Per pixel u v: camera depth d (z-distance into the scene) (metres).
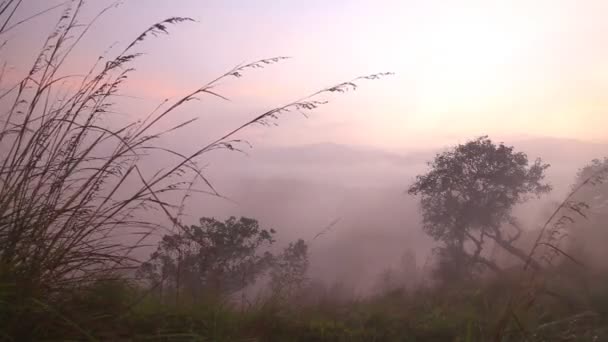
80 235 2.27
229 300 3.98
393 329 5.02
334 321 4.75
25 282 2.11
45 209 2.24
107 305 2.90
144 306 3.25
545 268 2.87
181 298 3.71
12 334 2.02
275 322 4.01
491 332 3.29
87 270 2.39
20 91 2.28
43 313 2.12
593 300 7.76
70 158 2.29
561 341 3.27
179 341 2.77
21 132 2.25
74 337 2.22
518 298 2.93
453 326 4.91
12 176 2.22
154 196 2.23
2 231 2.18
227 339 3.09
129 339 2.52
